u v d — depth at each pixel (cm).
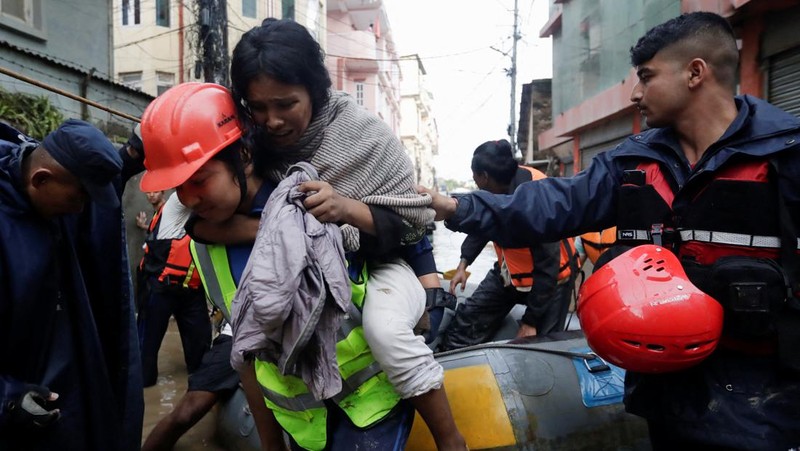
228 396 242
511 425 187
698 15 135
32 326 141
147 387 334
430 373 139
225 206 131
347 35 2348
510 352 206
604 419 196
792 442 122
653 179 144
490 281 289
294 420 147
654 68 137
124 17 1330
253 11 1423
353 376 143
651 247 133
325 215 122
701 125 135
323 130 132
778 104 495
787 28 477
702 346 121
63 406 148
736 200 126
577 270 280
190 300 335
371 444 143
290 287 112
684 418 132
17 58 562
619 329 124
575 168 1087
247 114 136
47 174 132
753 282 120
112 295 164
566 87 1140
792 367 121
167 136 124
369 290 143
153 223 341
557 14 1174
